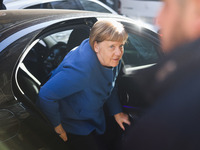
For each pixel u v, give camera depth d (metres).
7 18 1.39
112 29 1.07
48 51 1.96
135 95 1.40
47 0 3.97
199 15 0.47
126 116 1.49
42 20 1.41
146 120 0.75
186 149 0.60
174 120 0.60
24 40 1.21
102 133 1.44
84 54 1.13
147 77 0.81
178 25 0.50
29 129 0.99
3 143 0.89
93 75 1.12
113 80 1.32
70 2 4.26
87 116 1.29
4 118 0.96
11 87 1.06
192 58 0.54
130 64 2.26
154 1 4.92
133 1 5.33
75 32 1.76
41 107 1.14
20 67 1.23
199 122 0.56
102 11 4.75
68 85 1.10
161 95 0.63
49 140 1.03
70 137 1.35
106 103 1.50
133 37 2.24
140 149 0.82
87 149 1.38
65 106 1.27
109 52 1.10
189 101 0.56
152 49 2.14
